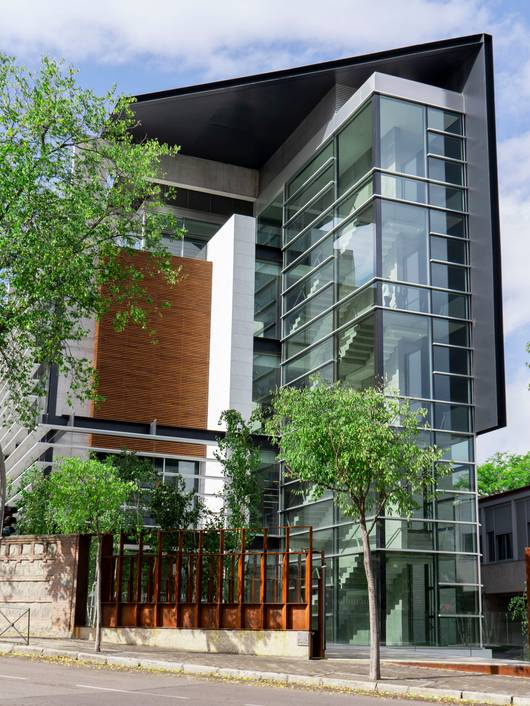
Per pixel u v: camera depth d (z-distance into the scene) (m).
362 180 31.86
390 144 31.61
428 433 29.31
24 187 20.52
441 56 33.31
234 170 41.53
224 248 37.81
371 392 18.14
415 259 30.89
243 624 21.97
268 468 35.19
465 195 32.28
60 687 12.99
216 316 37.78
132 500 23.92
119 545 24.50
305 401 18.00
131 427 32.88
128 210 22.77
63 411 34.12
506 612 41.09
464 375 30.47
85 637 23.16
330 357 32.78
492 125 31.84
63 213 21.70
